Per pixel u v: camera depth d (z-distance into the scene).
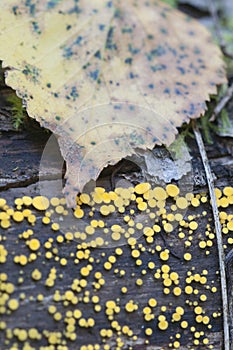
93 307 0.16
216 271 0.16
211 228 0.16
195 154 0.17
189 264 0.16
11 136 0.17
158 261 0.16
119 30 0.18
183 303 0.16
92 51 0.17
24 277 0.15
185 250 0.16
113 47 0.18
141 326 0.16
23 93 0.16
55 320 0.15
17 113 0.17
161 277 0.16
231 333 0.16
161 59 0.18
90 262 0.16
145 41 0.18
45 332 0.15
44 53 0.17
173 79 0.18
